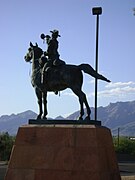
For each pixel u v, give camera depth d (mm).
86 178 12375
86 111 13562
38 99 14266
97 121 13828
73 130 12945
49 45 14469
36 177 12750
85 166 12492
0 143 41688
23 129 13383
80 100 13523
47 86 14078
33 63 14961
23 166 12969
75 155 12672
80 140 12797
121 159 48094
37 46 15375
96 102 15180
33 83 14523
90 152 12594
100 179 12289
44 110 14094
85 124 13234
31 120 13906
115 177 13875
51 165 12750
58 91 14273
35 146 13086
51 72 13992
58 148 12875
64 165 12656
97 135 12836
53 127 13141
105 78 13766
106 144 13633
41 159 12898
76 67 13828
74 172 12508
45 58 14445
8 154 41344
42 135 13148
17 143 13297
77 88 13602
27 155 13055
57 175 12625
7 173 13023
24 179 12852
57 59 14125
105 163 13039
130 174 26094
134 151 48906
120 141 50094
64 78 13656
